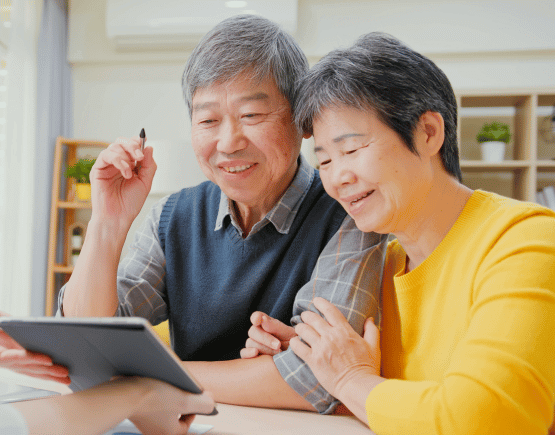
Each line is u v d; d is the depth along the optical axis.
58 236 3.61
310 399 0.73
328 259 0.87
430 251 0.76
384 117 0.65
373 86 0.65
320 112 0.69
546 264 0.59
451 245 0.73
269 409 0.75
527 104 3.16
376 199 0.69
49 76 3.45
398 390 0.61
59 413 0.43
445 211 0.74
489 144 3.14
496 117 3.47
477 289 0.65
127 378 0.54
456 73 3.53
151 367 0.50
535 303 0.56
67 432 0.41
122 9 3.56
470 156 3.49
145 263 1.01
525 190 3.14
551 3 3.44
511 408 0.52
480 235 0.69
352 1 3.60
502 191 3.39
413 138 0.67
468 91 3.17
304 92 0.72
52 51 3.51
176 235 1.04
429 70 0.70
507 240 0.64
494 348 0.55
